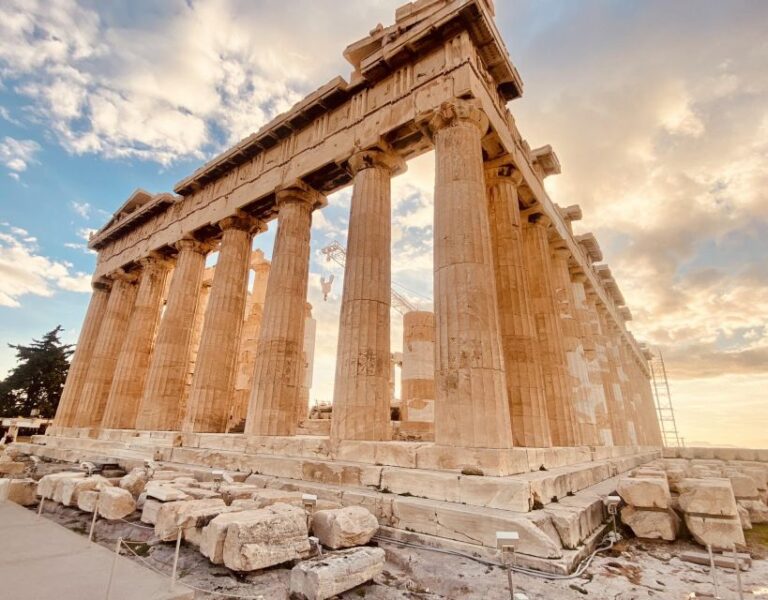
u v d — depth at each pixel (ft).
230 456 34.83
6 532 17.81
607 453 49.39
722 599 12.72
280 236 47.78
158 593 11.72
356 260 36.68
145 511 21.03
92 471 40.24
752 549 19.08
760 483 33.12
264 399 39.42
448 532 18.07
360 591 13.48
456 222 30.32
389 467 25.22
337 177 48.01
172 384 56.03
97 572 13.29
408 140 40.52
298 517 16.71
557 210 61.16
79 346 79.56
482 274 28.58
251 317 92.48
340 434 30.66
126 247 79.82
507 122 43.19
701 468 36.94
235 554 14.43
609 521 21.44
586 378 52.70
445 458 23.68
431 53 39.06
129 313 77.66
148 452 45.73
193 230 62.18
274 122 52.13
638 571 15.37
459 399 25.29
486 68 40.52
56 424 72.84
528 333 36.68
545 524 16.83
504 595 12.99
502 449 23.09
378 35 43.83
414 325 69.51
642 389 122.62
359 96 44.57
